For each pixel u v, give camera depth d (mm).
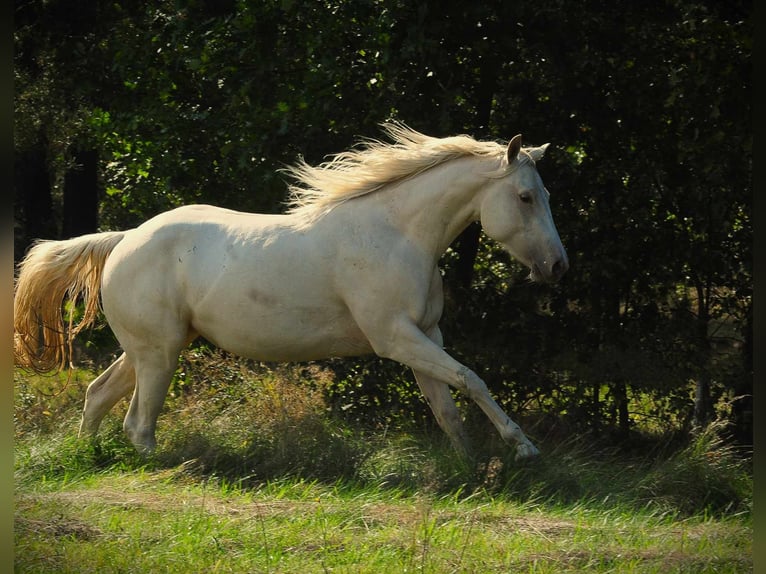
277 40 13023
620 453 13453
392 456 10383
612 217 13836
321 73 12625
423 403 13539
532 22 13539
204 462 10203
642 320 14453
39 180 21734
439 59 12539
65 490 8859
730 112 12578
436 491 9453
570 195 13977
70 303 11492
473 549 7172
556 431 13578
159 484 8992
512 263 14992
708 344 14617
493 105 14641
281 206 13273
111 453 10555
